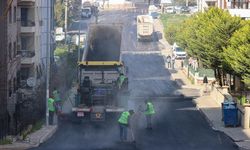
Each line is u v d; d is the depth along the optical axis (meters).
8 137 33.06
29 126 36.47
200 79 68.12
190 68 74.25
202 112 45.88
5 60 46.03
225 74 57.97
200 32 57.34
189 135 35.91
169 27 115.62
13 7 52.75
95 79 43.16
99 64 43.12
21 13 61.72
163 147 31.86
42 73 66.12
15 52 54.38
